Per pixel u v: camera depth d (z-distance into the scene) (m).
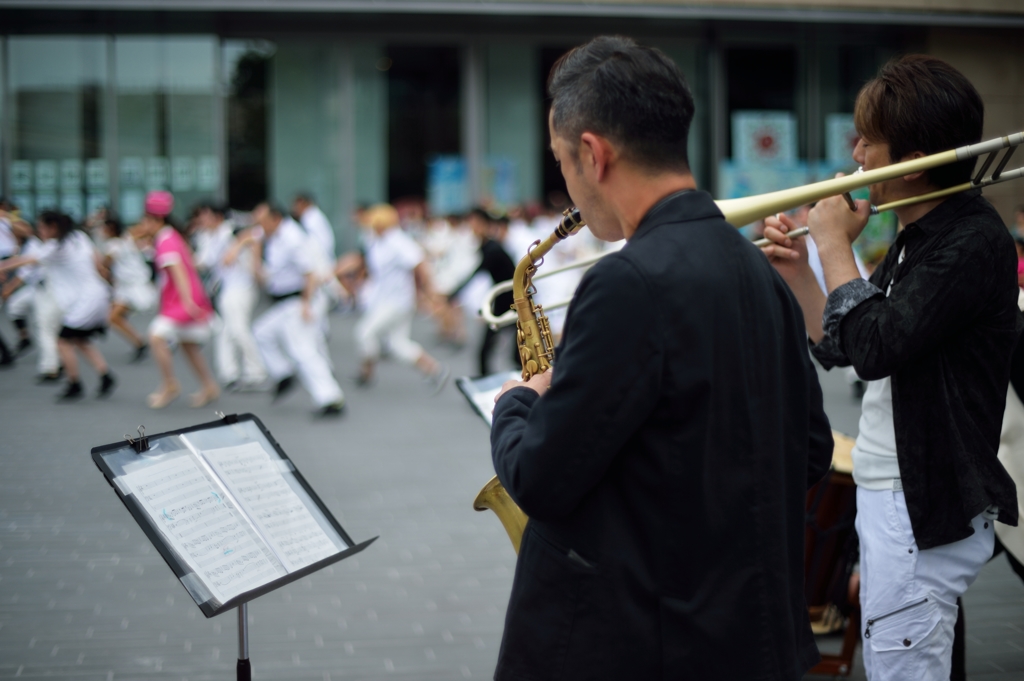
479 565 4.62
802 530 1.79
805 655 1.78
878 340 2.06
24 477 6.12
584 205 1.78
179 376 10.60
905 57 2.30
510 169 19.06
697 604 1.62
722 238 1.69
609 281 1.58
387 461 6.72
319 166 18.73
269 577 2.10
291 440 7.40
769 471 1.68
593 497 1.65
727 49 18.69
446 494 5.86
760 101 18.88
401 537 5.04
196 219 12.45
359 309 17.14
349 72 18.53
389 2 16.88
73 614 3.96
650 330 1.56
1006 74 17.89
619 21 18.09
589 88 1.70
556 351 1.66
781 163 19.03
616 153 1.69
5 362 11.13
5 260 11.38
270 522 2.21
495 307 9.84
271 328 8.52
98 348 12.80
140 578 4.38
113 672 3.44
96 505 5.52
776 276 1.81
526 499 1.60
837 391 9.57
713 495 1.62
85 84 17.73
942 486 2.18
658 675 1.63
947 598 2.25
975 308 2.09
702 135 18.86
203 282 12.62
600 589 1.64
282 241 8.33
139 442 2.12
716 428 1.62
